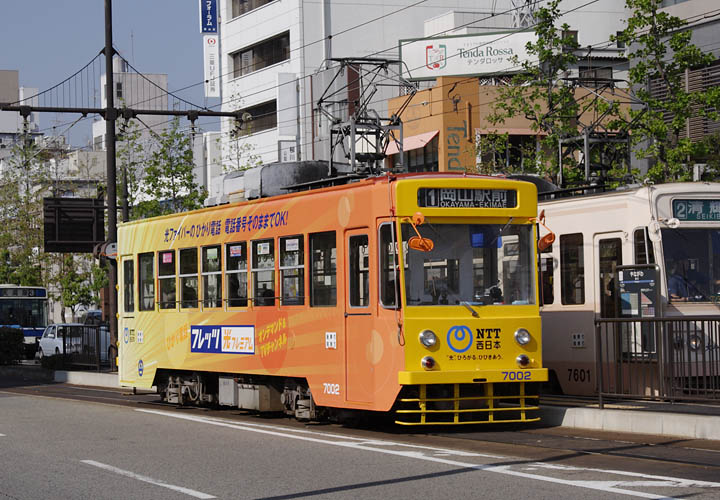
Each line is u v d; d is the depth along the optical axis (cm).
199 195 4644
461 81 4578
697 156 3120
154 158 4822
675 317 1504
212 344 1908
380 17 6041
